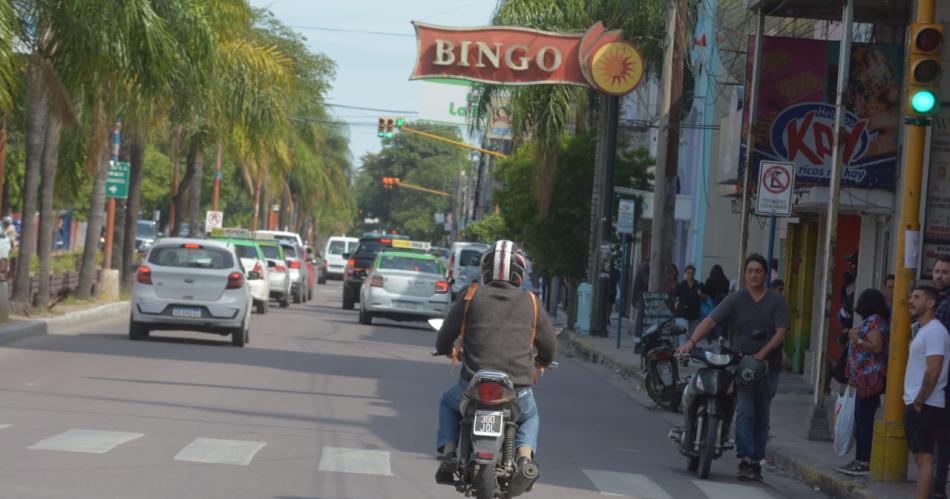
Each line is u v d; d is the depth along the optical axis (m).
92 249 87.81
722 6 80.38
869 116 55.19
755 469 34.91
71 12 61.97
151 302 63.81
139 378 47.38
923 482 29.45
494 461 22.14
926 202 47.38
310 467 30.56
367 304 90.88
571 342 90.81
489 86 98.44
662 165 74.00
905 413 29.94
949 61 47.25
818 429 42.59
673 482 33.41
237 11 88.25
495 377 22.30
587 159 100.31
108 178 88.56
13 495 24.62
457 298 23.86
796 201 58.59
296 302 122.56
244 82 104.81
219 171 175.12
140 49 63.69
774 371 35.22
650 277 74.06
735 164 65.19
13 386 42.81
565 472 33.38
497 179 108.00
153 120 81.94
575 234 100.56
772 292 35.28
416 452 34.38
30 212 71.12
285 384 49.28
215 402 42.06
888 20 55.44
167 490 26.36
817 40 56.16
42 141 70.94
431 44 88.94
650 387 52.19
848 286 59.12
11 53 53.28
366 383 51.91
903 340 33.97
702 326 35.31
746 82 58.12
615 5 89.88
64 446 31.02
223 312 64.12
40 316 71.19
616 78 87.31
